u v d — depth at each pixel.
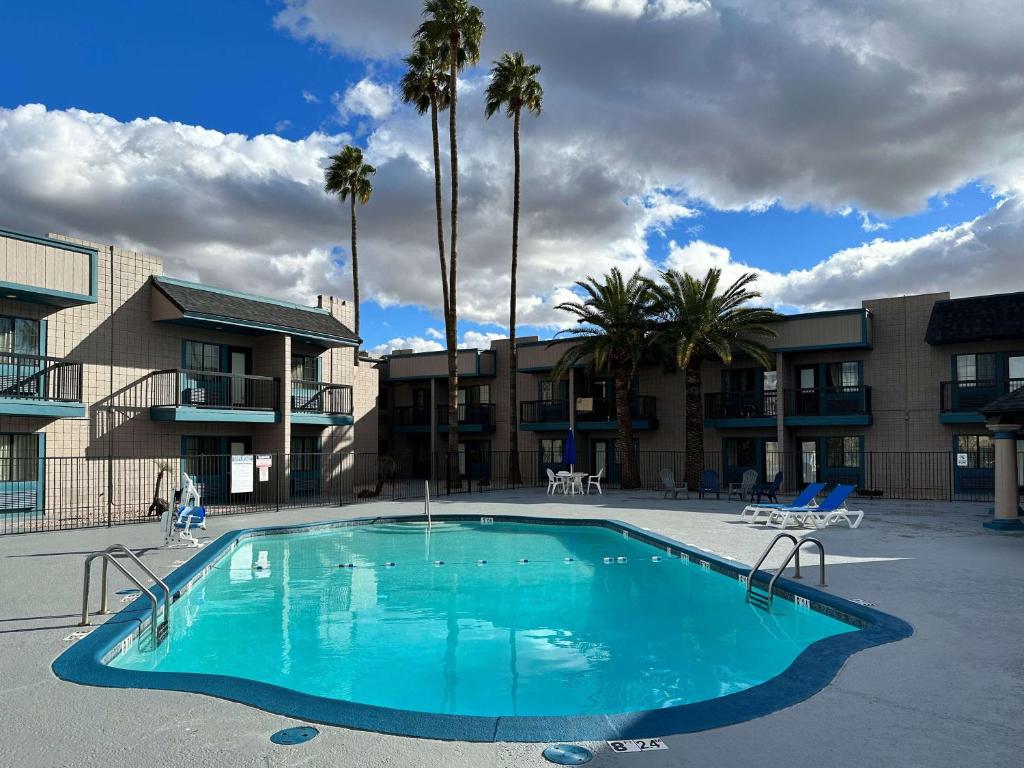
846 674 5.73
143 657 7.77
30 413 18.88
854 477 28.47
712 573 12.12
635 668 7.39
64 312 20.81
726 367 31.86
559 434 36.78
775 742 4.43
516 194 35.12
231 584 11.80
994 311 25.59
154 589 9.55
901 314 27.80
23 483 19.48
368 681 7.05
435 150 32.81
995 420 16.09
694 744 4.41
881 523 17.38
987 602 8.46
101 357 21.64
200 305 23.27
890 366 27.88
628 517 19.12
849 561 11.64
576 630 8.91
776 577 9.77
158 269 23.47
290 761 4.18
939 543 13.81
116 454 21.84
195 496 15.32
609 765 4.12
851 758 4.20
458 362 38.66
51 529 16.83
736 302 28.27
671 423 33.28
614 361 30.78
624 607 10.11
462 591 11.26
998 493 16.00
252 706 5.08
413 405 41.62
